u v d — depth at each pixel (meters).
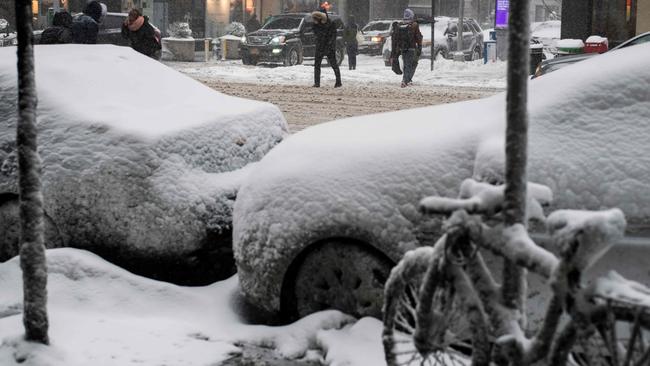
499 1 42.03
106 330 7.12
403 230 6.70
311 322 7.02
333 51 29.03
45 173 8.24
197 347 6.93
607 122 6.58
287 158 7.31
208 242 8.17
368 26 55.78
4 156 8.70
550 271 4.55
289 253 7.05
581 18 31.83
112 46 10.22
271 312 7.31
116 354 6.75
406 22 29.81
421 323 5.06
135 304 7.72
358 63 48.25
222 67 39.41
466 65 39.44
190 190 8.10
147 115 8.59
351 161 6.97
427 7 72.75
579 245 4.34
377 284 6.91
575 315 4.38
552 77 7.01
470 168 6.62
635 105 6.64
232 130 8.79
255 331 7.21
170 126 8.32
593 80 6.75
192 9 61.34
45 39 19.83
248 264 7.30
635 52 7.01
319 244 7.09
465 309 4.89
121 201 8.05
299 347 6.91
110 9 56.62
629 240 6.34
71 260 7.94
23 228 6.60
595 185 6.37
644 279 6.30
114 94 8.94
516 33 4.84
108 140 8.16
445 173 6.66
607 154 6.45
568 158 6.45
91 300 7.72
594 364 4.48
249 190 7.41
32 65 6.51
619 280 4.37
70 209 8.20
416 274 5.24
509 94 4.84
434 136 6.86
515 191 4.80
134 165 8.02
